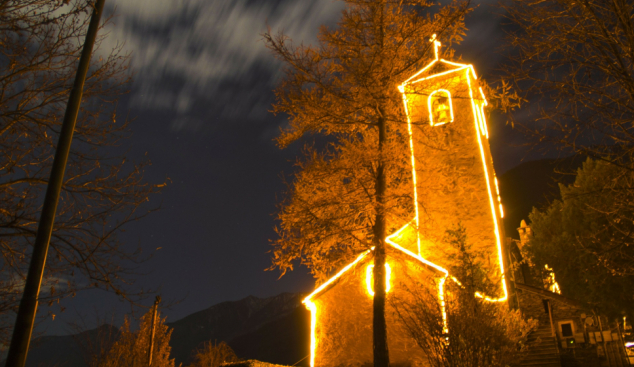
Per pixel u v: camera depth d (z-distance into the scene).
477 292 10.45
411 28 13.07
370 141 14.05
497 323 9.42
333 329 16.61
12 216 7.48
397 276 15.87
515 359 9.80
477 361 8.39
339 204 13.20
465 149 18.20
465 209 17.48
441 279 14.85
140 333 17.17
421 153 15.32
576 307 18.09
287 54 12.76
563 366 17.27
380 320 12.46
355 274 17.16
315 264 13.48
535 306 18.66
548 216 26.52
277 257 13.01
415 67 13.84
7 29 6.84
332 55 13.36
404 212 13.84
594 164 15.20
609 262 6.75
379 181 13.85
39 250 5.01
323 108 13.09
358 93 12.96
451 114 18.94
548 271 25.08
